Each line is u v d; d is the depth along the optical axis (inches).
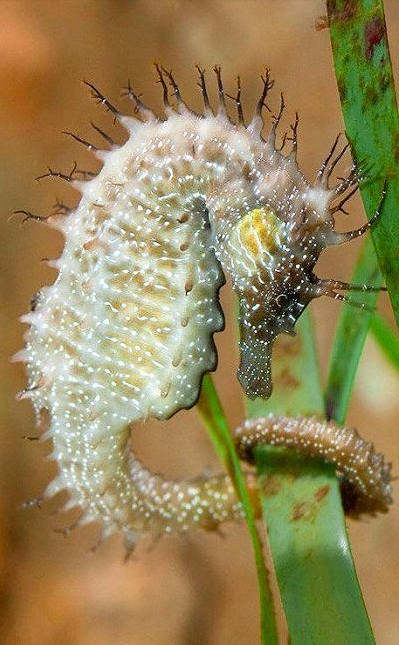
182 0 25.8
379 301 20.7
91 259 13.3
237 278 12.9
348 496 14.1
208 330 13.4
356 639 13.0
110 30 25.9
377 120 12.8
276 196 12.9
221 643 20.9
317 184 12.9
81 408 13.6
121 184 13.2
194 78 24.9
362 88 12.9
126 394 13.5
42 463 22.5
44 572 21.9
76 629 21.1
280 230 12.8
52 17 25.8
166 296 13.3
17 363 22.7
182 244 13.2
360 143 12.9
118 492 14.2
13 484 22.3
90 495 14.2
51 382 13.6
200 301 13.3
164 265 13.2
